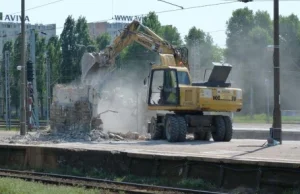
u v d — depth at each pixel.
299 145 33.44
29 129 57.66
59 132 45.09
